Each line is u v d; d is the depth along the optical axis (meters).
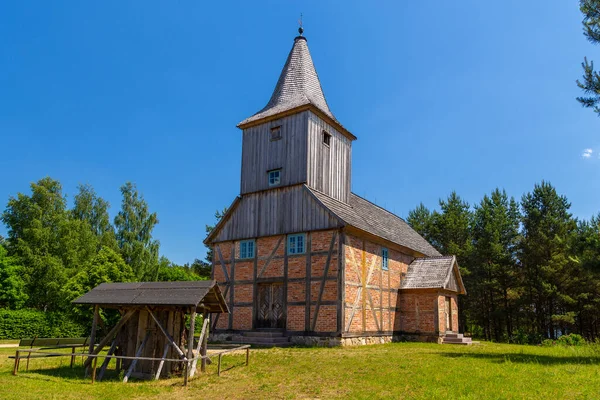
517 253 41.81
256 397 9.87
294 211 21.47
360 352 17.28
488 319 43.34
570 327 41.81
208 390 10.56
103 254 20.86
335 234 20.14
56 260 40.69
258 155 23.42
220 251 23.67
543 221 40.44
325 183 22.77
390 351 17.94
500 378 11.39
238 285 22.53
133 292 12.62
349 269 20.31
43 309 41.44
